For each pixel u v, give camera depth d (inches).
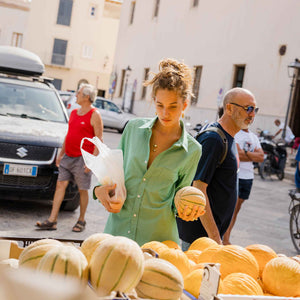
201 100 997.8
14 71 324.8
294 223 281.0
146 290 62.7
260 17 842.2
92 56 1940.2
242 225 315.6
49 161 250.7
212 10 997.2
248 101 135.4
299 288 78.2
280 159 582.9
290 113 755.4
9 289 32.6
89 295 33.9
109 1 1924.2
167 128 105.7
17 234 214.7
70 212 274.5
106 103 911.0
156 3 1294.3
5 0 1862.7
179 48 1117.1
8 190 244.2
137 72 1338.6
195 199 95.0
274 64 796.0
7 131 248.5
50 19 1868.8
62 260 58.1
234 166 134.3
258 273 82.0
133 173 106.7
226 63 927.0
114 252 59.6
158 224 106.5
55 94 311.3
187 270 76.9
